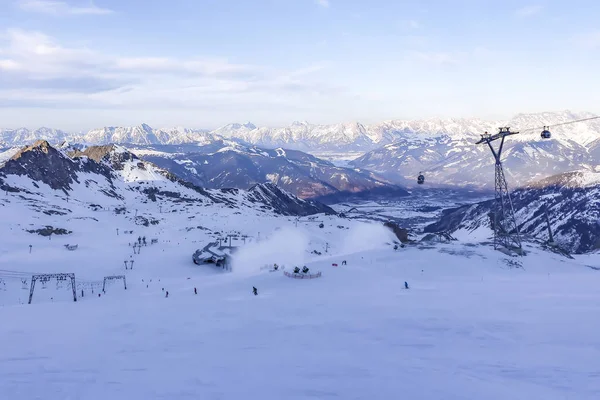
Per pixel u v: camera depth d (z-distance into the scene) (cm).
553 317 4169
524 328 3756
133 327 4434
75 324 4706
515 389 2359
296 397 2288
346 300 5738
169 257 14388
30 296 8625
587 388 2342
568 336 3444
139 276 11738
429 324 4041
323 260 10775
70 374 2734
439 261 10088
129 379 2616
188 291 8069
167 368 2856
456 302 5294
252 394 2330
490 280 8144
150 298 7325
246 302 5969
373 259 10506
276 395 2316
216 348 3428
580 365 2728
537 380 2489
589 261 13350
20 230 15788
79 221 19112
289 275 8700
